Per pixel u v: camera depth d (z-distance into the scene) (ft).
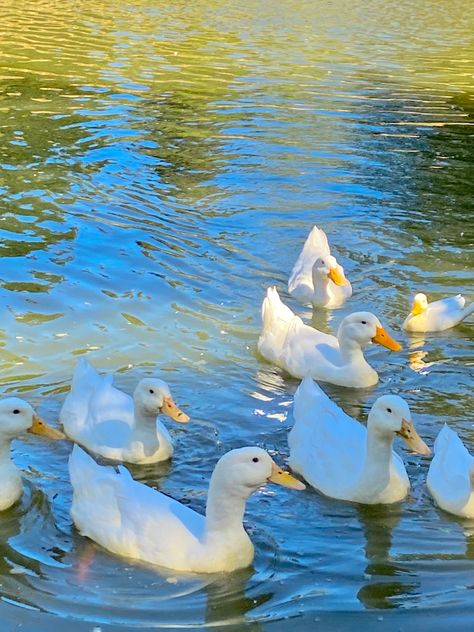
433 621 21.80
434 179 55.83
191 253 44.98
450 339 37.78
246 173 55.72
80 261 43.19
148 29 94.22
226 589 22.93
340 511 26.61
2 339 35.70
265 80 76.07
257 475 23.36
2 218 47.34
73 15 100.17
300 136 62.54
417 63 84.38
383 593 22.86
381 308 40.57
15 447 29.12
